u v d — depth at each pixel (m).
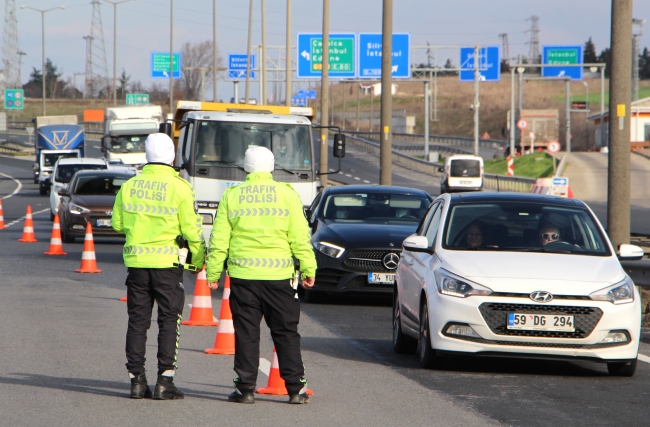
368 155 184.75
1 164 178.75
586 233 19.52
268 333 22.89
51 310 25.72
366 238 27.97
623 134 29.66
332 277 28.06
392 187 32.19
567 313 17.20
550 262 18.17
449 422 13.70
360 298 31.03
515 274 17.58
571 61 155.75
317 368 18.30
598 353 17.22
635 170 121.88
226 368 17.95
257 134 36.62
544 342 17.17
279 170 36.59
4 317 24.28
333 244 28.05
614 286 17.58
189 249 15.05
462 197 20.61
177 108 39.25
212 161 35.91
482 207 20.09
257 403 14.77
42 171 105.00
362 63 116.50
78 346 19.98
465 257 18.47
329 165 158.38
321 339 22.31
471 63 135.25
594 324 17.23
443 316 17.52
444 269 18.12
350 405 14.78
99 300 28.05
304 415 13.97
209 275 14.47
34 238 50.62
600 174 116.38
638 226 61.19
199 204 35.66
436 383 16.92
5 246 46.81
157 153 14.99
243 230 14.30
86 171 50.88
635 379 17.72
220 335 19.77
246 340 14.61
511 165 115.94
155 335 21.98
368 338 22.73
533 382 17.20
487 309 17.28
